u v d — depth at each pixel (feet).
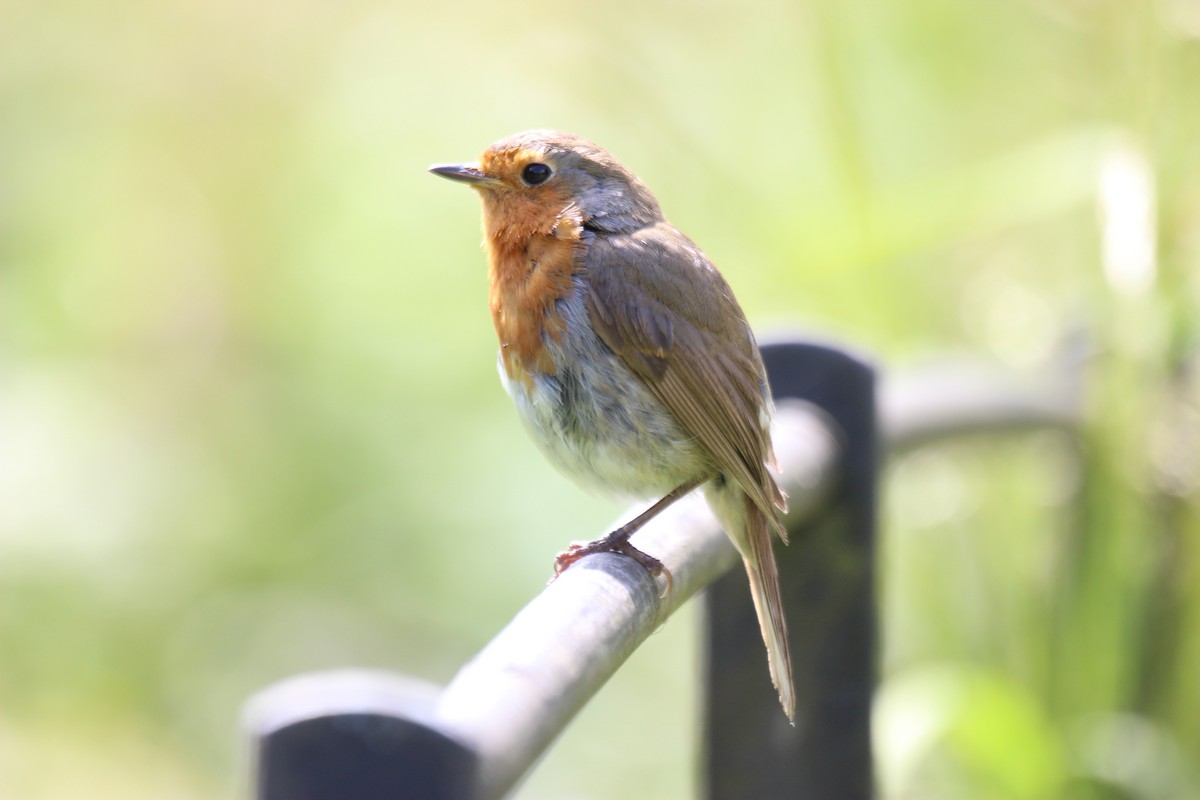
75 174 53.36
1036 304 31.58
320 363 46.98
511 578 42.70
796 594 23.16
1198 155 26.86
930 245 31.65
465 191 46.47
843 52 33.65
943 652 29.53
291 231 49.70
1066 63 33.96
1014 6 34.73
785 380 23.00
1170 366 27.63
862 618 23.06
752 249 34.17
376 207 47.83
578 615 15.02
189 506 46.34
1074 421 29.01
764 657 23.00
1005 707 26.50
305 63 51.88
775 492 21.13
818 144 34.30
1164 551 27.71
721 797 23.29
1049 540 28.78
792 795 23.08
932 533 29.66
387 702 10.89
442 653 42.96
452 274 46.26
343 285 47.60
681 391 24.18
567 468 25.09
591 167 25.31
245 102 52.37
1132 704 27.81
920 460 29.68
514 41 43.37
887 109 35.12
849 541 23.07
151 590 45.06
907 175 34.81
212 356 49.98
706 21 38.06
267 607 44.57
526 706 12.62
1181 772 27.35
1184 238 27.27
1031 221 32.50
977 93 35.12
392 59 49.06
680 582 18.54
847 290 31.50
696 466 24.32
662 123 36.58
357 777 10.80
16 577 44.47
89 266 52.03
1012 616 28.99
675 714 39.70
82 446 46.73
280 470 46.24
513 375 25.13
